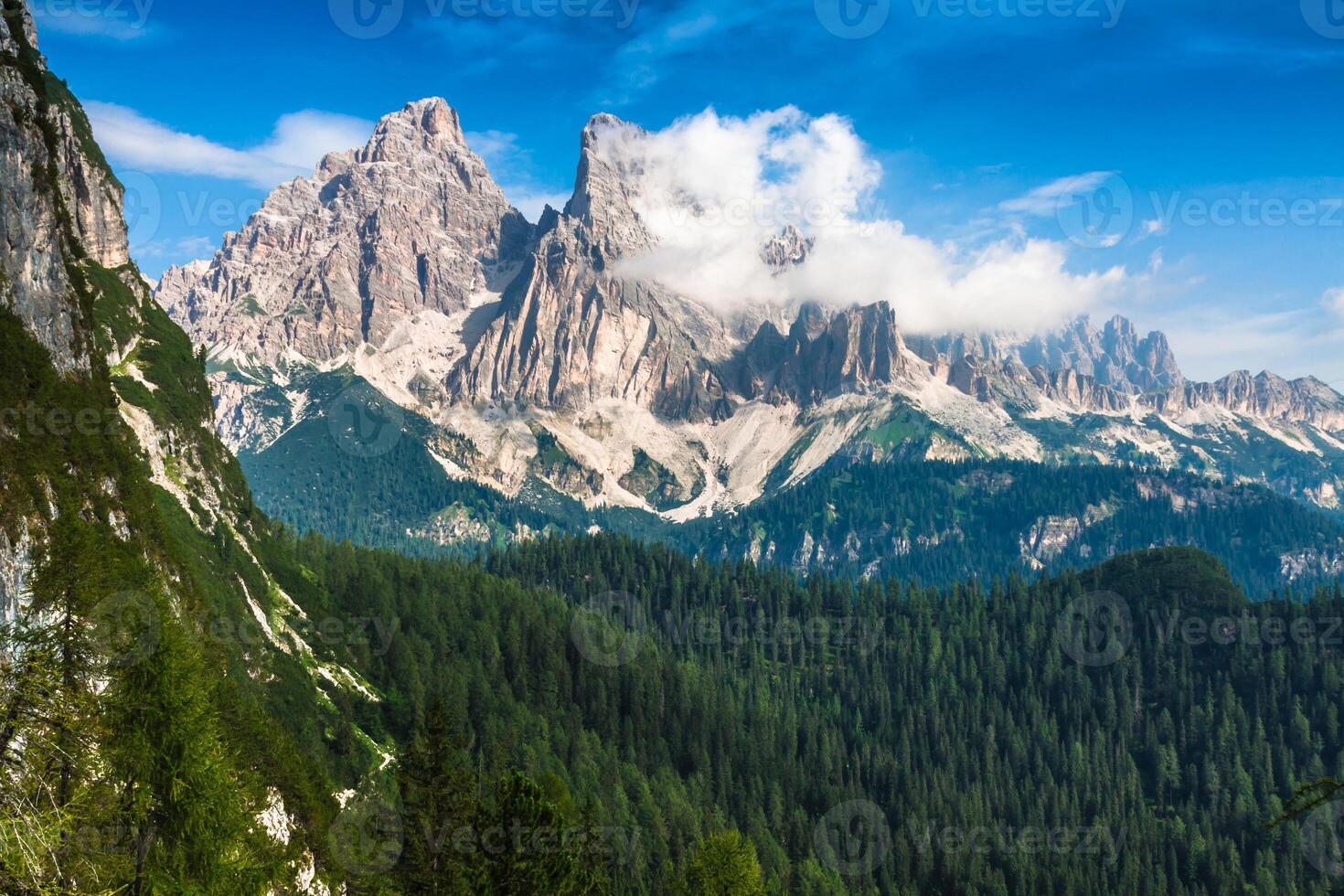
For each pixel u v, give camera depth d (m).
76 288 127.06
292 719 139.00
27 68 130.25
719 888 104.69
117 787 47.72
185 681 51.06
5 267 106.44
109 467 105.19
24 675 36.97
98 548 56.09
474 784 86.69
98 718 39.12
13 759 34.81
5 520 72.25
